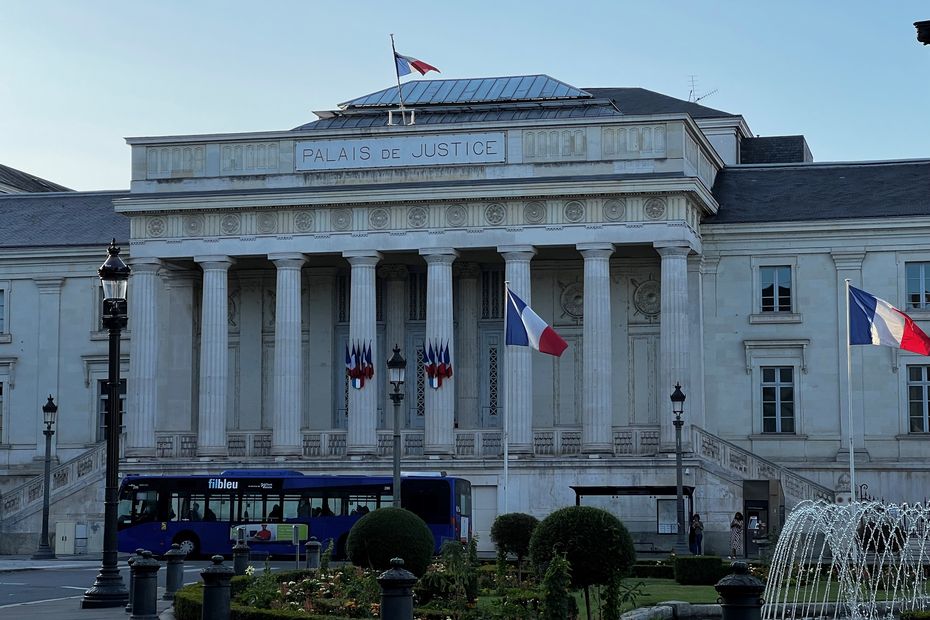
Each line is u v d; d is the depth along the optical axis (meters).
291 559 66.75
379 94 87.00
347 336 81.38
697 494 70.19
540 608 30.16
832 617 38.84
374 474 73.81
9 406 86.94
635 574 52.91
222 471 74.31
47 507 71.38
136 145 77.75
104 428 85.50
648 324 78.06
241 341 82.12
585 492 64.19
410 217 74.88
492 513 72.50
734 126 94.25
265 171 76.50
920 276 76.88
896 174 80.94
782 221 77.75
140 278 77.19
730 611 23.16
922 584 44.00
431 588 36.34
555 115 80.12
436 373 73.19
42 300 87.00
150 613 35.06
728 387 78.31
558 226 73.50
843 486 75.56
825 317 77.56
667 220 72.62
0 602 43.78
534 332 62.28
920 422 76.62
